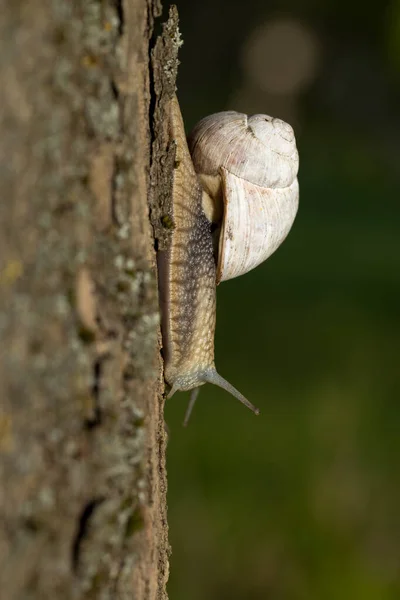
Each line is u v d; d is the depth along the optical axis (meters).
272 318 0.99
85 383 0.42
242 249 0.50
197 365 0.50
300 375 0.83
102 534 0.42
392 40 2.02
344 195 1.83
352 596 0.61
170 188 0.46
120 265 0.42
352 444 0.70
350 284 1.14
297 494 0.66
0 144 0.40
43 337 0.41
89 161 0.42
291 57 2.75
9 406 0.41
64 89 0.41
